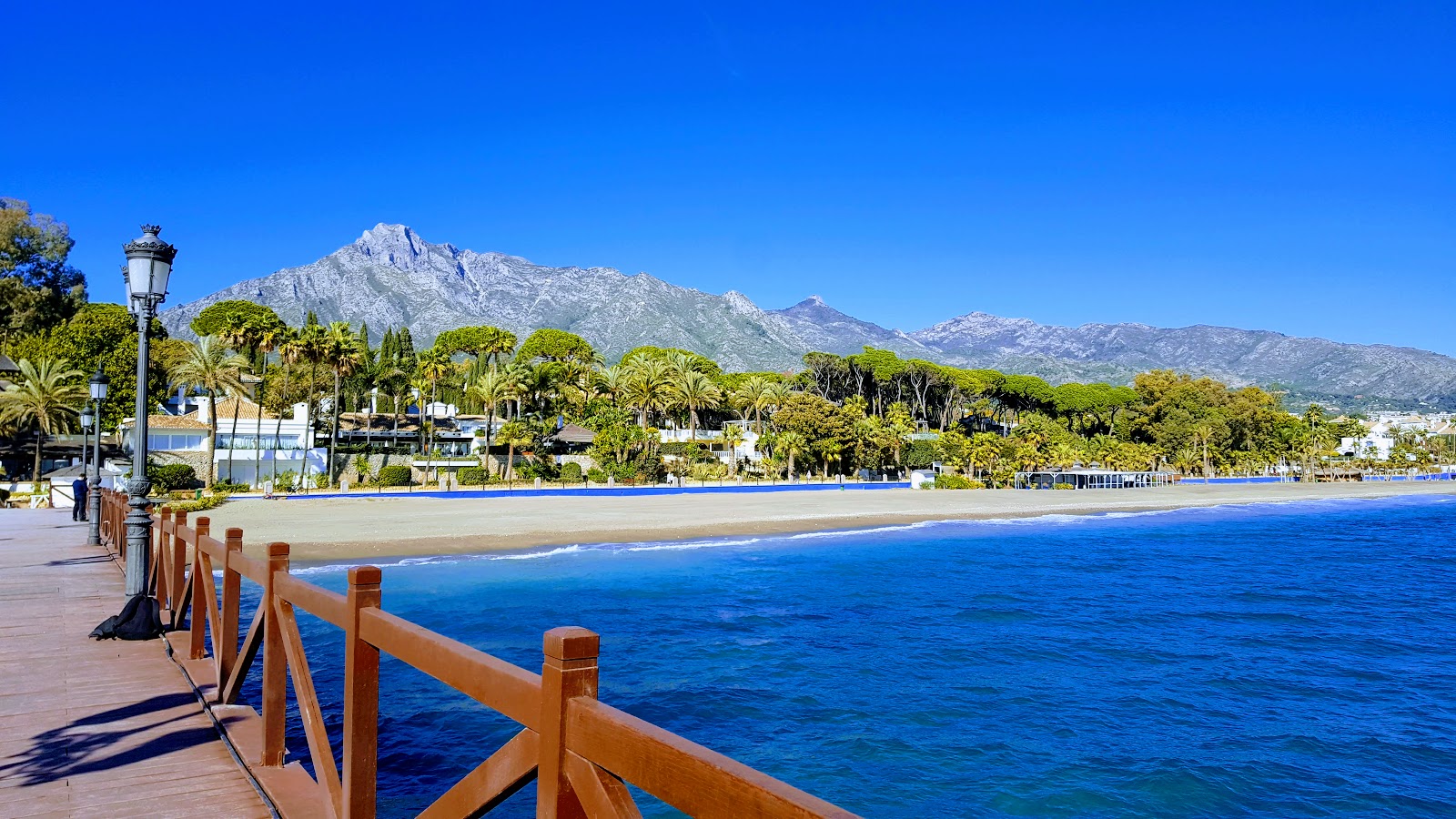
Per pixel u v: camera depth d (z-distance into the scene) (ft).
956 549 143.64
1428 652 71.26
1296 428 478.18
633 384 302.66
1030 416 431.84
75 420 204.54
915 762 43.65
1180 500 291.38
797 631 73.20
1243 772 43.98
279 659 18.22
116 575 51.47
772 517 188.34
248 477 221.66
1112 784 41.86
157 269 35.55
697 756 5.82
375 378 329.11
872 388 441.68
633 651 64.39
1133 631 77.10
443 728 43.27
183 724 22.62
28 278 247.91
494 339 407.85
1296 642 74.49
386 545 125.70
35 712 23.70
